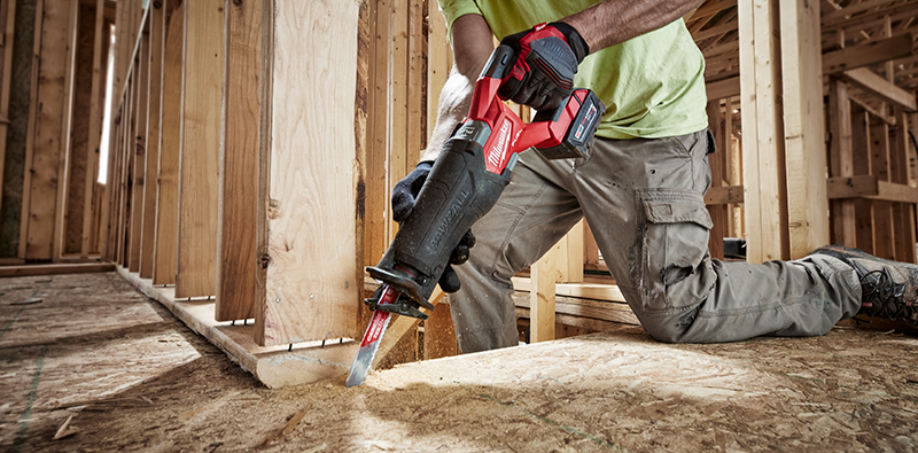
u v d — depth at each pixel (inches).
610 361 38.8
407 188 32.3
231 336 40.8
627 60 48.0
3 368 35.7
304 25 35.5
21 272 144.7
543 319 78.1
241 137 50.4
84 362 37.7
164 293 75.6
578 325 77.5
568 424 24.3
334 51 37.2
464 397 28.8
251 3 53.0
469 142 29.4
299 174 34.9
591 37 32.5
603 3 33.1
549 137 33.3
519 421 24.7
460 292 52.9
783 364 37.4
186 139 68.0
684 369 35.9
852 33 165.9
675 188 47.5
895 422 24.5
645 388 30.7
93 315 64.1
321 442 21.9
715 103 197.3
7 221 181.2
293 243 34.4
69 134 186.5
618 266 49.7
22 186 183.3
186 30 68.9
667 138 48.0
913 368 35.8
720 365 37.2
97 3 196.5
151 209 103.0
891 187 144.5
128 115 142.1
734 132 284.7
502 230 51.8
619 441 22.1
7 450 21.0
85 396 29.0
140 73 119.5
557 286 81.7
